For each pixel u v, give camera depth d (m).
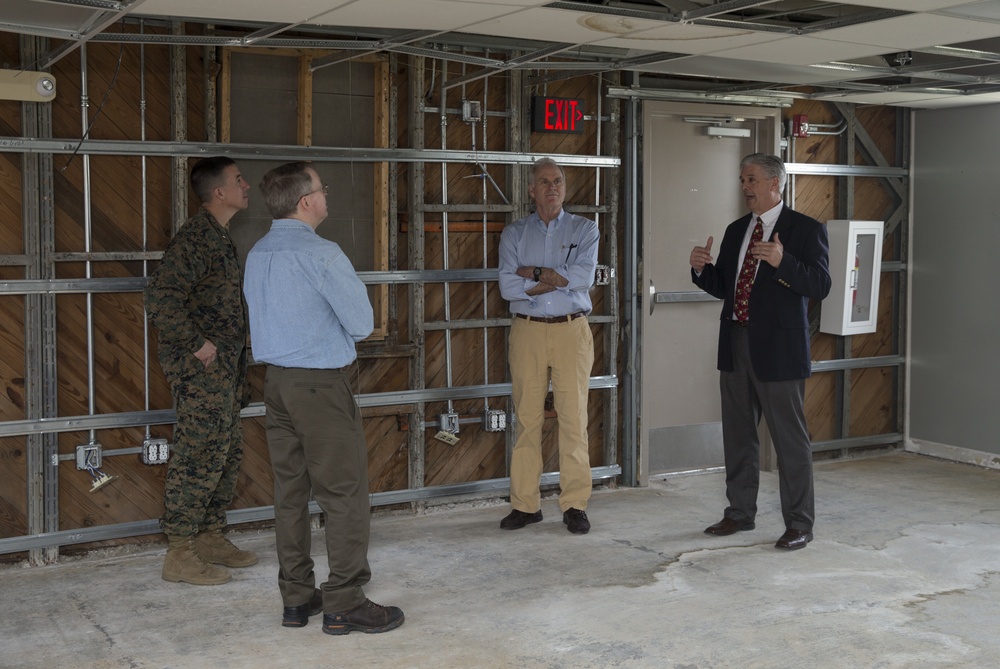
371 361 5.31
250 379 5.01
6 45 4.38
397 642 3.66
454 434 5.48
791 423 4.80
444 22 3.81
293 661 3.48
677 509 5.57
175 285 4.18
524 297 5.06
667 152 6.20
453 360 5.57
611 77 5.88
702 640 3.68
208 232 4.30
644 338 6.02
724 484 6.18
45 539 4.56
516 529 5.15
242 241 4.95
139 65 4.68
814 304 6.78
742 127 6.45
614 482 6.09
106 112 4.62
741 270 4.89
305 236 3.61
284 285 3.53
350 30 4.94
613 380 5.99
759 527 5.20
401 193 5.36
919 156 6.98
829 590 4.23
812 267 4.67
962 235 6.72
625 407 6.05
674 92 5.97
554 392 5.15
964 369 6.76
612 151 5.89
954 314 6.81
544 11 3.60
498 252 5.64
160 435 4.84
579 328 5.13
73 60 4.55
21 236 4.49
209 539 4.54
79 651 3.57
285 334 3.55
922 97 6.15
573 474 5.12
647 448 6.09
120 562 4.61
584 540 4.95
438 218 5.45
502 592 4.20
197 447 4.26
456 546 4.85
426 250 5.45
